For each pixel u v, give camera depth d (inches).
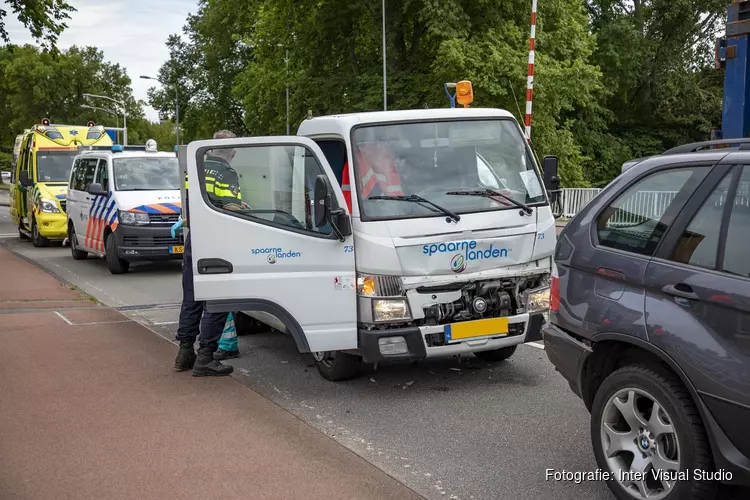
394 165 224.7
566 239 165.5
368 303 215.9
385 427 198.4
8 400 219.6
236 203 216.7
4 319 338.6
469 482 162.1
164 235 505.4
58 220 692.7
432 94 1103.6
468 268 221.8
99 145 683.4
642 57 1635.1
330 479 163.0
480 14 1085.8
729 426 125.0
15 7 900.6
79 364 259.9
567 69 1156.5
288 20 1263.5
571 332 159.9
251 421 201.6
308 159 218.1
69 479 163.0
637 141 1695.4
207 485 159.6
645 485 138.7
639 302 141.9
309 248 216.1
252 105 1525.6
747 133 280.5
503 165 236.2
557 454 178.2
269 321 251.1
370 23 1167.0
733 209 133.6
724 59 284.0
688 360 129.6
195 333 250.1
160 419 202.8
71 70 3107.8
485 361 263.9
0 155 3341.5
